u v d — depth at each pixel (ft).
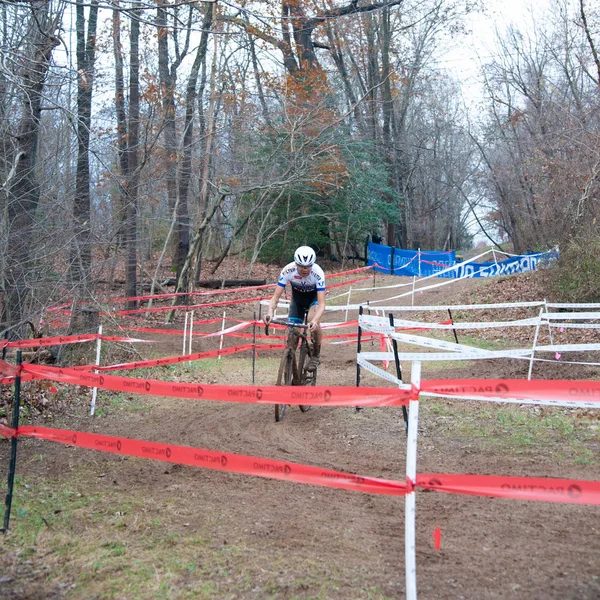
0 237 28.89
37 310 30.96
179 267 68.28
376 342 44.83
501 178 104.32
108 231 38.40
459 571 11.43
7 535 13.30
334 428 21.79
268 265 98.37
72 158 38.78
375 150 103.19
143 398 27.81
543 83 83.35
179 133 58.29
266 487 16.11
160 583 11.20
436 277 81.66
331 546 12.55
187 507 14.78
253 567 11.69
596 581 10.91
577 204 51.67
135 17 24.22
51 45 32.35
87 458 18.84
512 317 47.55
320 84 63.21
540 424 21.09
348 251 123.03
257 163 68.18
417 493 15.43
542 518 13.62
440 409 23.85
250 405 26.14
